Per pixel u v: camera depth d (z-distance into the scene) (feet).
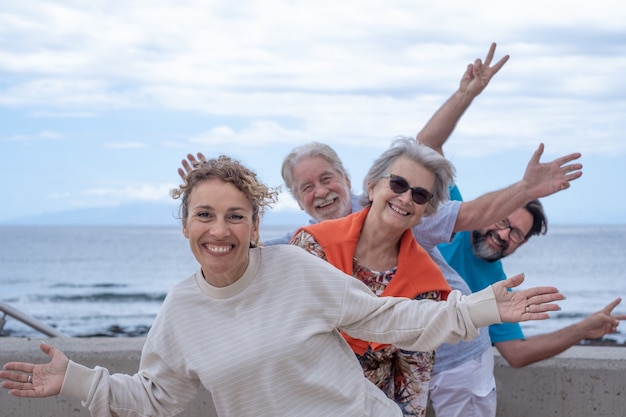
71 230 603.67
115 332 80.23
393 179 11.01
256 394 8.84
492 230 14.03
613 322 13.94
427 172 11.10
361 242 11.34
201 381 8.91
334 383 8.95
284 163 14.82
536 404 15.06
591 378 14.92
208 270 8.75
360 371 9.34
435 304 9.18
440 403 13.26
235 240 8.63
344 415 8.97
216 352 8.77
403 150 11.23
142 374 9.26
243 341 8.73
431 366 11.34
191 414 15.05
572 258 210.38
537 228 14.06
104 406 8.89
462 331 8.90
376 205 11.18
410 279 11.13
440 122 15.35
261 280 8.95
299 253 9.16
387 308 9.20
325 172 14.34
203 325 8.93
